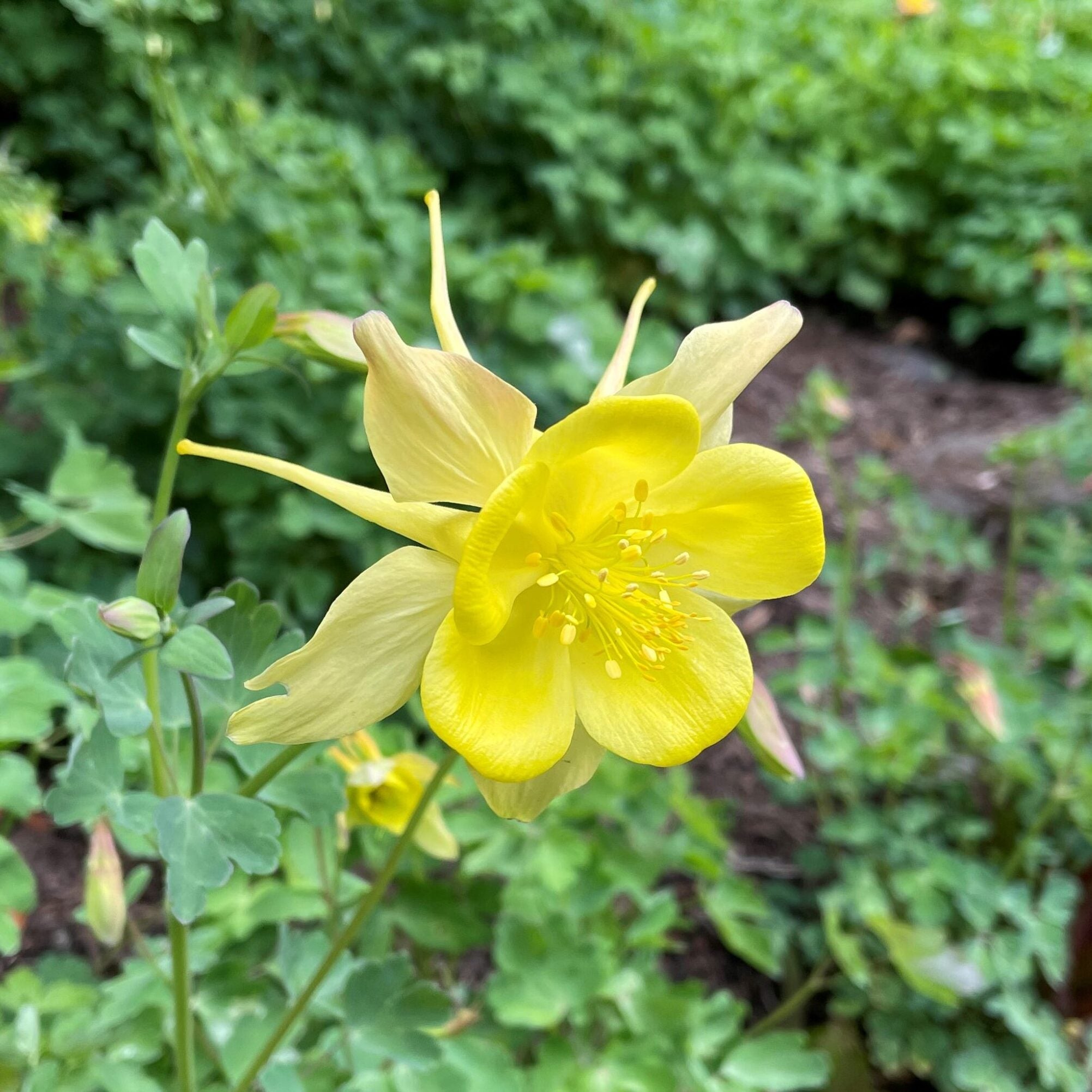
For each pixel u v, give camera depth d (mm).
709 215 504
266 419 241
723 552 104
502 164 481
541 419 285
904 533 284
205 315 103
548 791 103
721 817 232
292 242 247
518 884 173
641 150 479
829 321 543
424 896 160
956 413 459
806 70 543
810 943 204
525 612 103
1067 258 375
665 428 94
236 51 405
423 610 92
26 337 269
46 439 254
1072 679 245
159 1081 138
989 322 514
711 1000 175
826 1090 184
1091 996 194
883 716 214
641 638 103
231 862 93
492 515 86
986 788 227
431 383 90
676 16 533
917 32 638
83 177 409
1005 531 363
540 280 282
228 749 110
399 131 453
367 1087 133
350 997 126
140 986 141
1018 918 184
